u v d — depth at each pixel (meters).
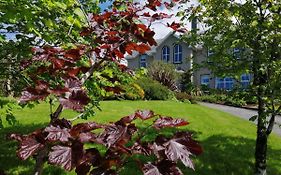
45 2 3.68
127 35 2.25
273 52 6.18
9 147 7.34
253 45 6.29
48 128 1.82
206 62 7.03
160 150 1.91
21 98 1.83
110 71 2.99
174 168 1.88
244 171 7.14
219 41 6.68
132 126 1.87
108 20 2.47
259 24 6.13
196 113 15.23
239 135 10.70
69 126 1.97
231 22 6.32
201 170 6.81
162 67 30.14
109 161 1.96
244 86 6.77
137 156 6.45
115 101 18.05
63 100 1.82
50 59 2.32
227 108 22.12
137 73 3.45
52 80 2.81
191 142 1.90
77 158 1.70
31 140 1.82
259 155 6.79
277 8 6.10
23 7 3.58
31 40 4.62
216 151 8.31
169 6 2.42
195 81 36.56
